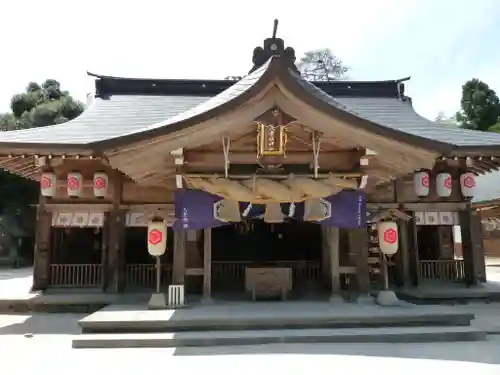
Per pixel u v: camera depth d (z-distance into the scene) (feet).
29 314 35.91
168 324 25.63
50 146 34.14
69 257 48.08
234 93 29.73
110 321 25.46
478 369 18.78
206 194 30.50
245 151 30.73
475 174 48.44
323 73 131.03
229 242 51.01
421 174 39.06
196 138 28.58
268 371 18.58
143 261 47.37
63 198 40.60
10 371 19.11
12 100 117.29
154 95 55.52
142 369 19.12
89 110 49.34
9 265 88.12
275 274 35.09
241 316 26.55
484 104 147.33
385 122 45.88
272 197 29.55
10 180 90.68
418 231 52.90
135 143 27.45
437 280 43.86
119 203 40.57
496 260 93.30
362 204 30.96
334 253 33.60
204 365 19.63
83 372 18.81
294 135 30.58
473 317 27.14
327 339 24.16
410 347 22.90
